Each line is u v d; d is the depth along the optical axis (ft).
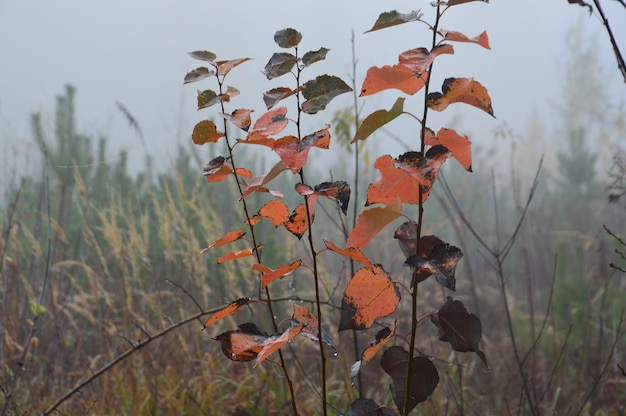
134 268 9.44
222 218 14.03
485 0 3.56
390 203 3.83
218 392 9.05
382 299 3.81
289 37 3.87
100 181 15.75
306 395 9.07
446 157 3.59
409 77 3.69
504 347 12.21
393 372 4.00
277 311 10.75
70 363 9.82
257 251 4.33
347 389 8.55
